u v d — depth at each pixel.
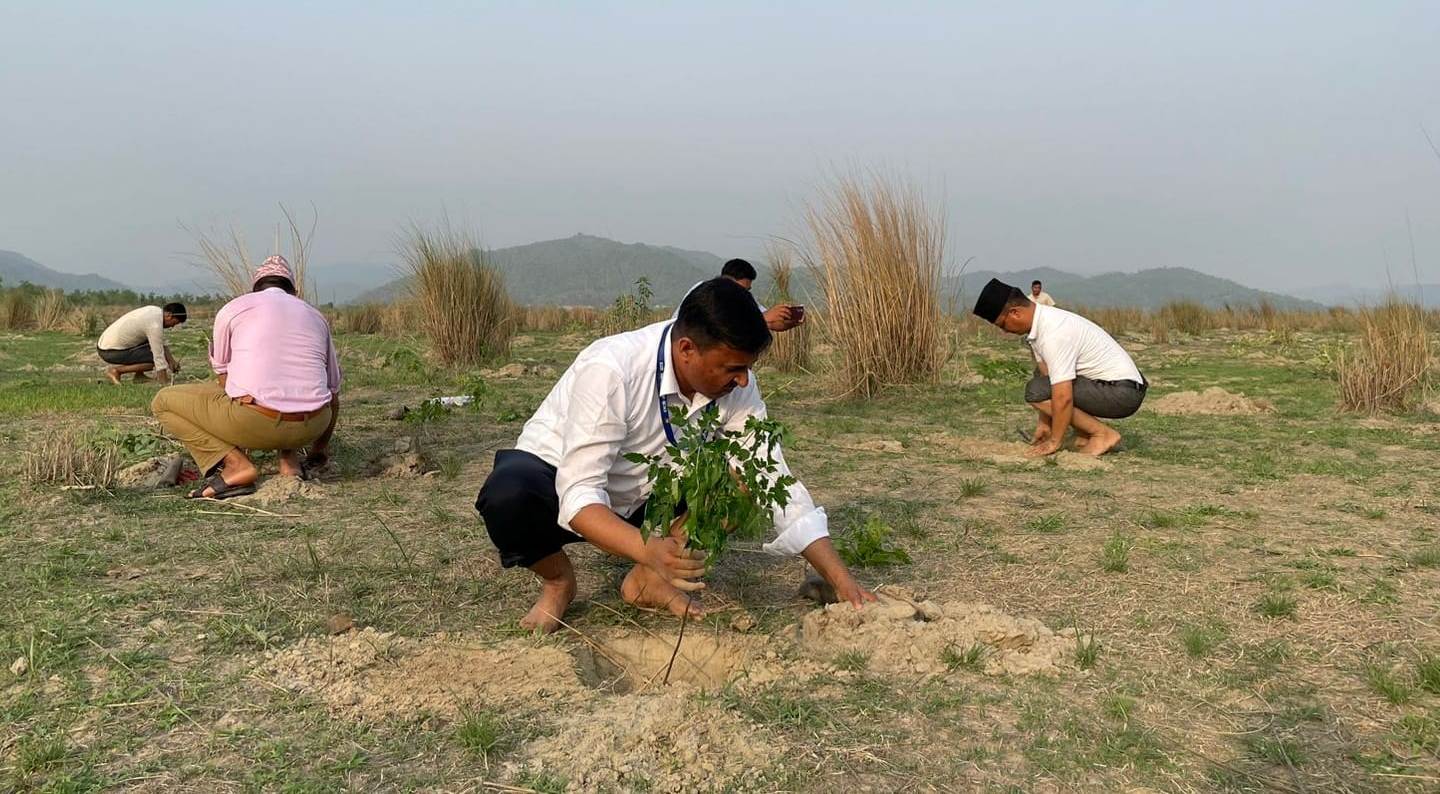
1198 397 8.00
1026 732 2.18
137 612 2.94
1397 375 7.72
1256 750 2.10
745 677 2.50
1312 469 5.21
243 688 2.41
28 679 2.45
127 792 1.93
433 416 6.46
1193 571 3.37
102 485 4.50
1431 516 4.18
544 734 2.17
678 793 1.93
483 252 11.77
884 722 2.22
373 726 2.22
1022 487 4.82
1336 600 3.04
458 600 3.09
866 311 8.78
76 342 15.95
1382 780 1.97
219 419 4.41
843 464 5.43
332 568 3.39
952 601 2.91
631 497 2.78
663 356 2.53
